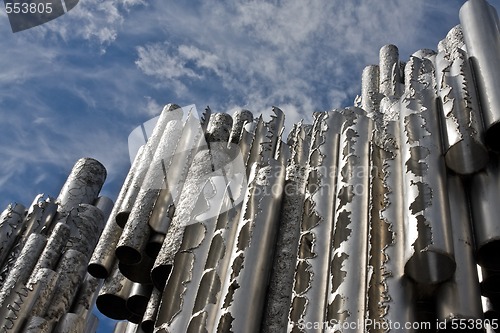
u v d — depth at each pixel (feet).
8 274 24.54
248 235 16.98
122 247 19.94
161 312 15.88
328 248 15.46
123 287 20.86
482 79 17.33
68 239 26.68
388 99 20.88
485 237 13.99
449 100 16.69
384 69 29.40
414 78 19.86
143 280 20.13
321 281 14.65
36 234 26.05
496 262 14.16
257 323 15.17
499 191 14.76
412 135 16.02
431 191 14.38
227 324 14.80
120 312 20.93
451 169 15.49
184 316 15.56
